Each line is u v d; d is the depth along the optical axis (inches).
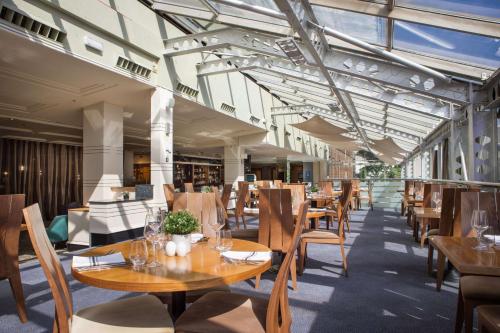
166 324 63.2
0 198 99.0
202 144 621.9
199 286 56.1
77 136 460.8
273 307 58.9
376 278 146.3
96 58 213.3
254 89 475.8
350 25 187.0
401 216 378.3
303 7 168.1
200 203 130.9
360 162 1331.2
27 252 225.9
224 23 240.8
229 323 63.2
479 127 204.2
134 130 455.2
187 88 309.3
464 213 111.7
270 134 546.9
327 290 130.5
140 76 251.9
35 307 115.6
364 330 96.3
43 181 477.1
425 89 210.4
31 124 375.6
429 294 126.2
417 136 487.2
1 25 159.5
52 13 185.0
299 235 64.2
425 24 149.9
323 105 500.4
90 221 234.7
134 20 248.7
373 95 272.1
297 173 1077.8
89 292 127.8
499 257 73.7
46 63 205.6
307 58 220.7
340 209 167.8
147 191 262.1
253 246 83.2
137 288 55.1
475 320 103.7
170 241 75.7
